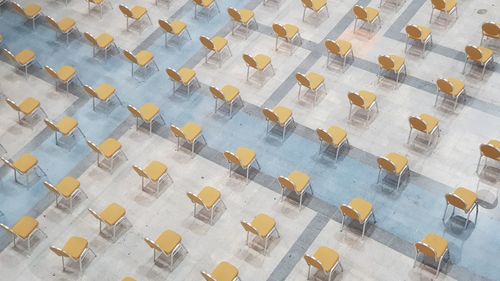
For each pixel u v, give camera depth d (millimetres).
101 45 23094
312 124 21109
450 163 19859
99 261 18516
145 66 22438
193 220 19156
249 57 21422
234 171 20141
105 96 21484
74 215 19516
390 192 19344
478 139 20344
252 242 18578
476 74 21891
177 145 20891
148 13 24812
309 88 21297
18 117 22031
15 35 24625
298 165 20172
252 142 20828
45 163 20812
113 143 20281
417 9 23953
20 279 18359
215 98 21578
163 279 18094
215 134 21094
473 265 17766
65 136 21375
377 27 23531
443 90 20578
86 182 20219
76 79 22969
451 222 18594
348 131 20828
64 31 23688
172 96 22203
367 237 18453
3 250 18938
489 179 19406
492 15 23547
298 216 19016
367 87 21891
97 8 25156
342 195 19406
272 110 20234
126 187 20031
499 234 18328
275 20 24141
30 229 18656
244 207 19328
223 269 17438
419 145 20297
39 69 23438
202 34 23969
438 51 22641
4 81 23172
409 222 18688
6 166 20781
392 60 20906
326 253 17500
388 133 20688
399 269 17812
